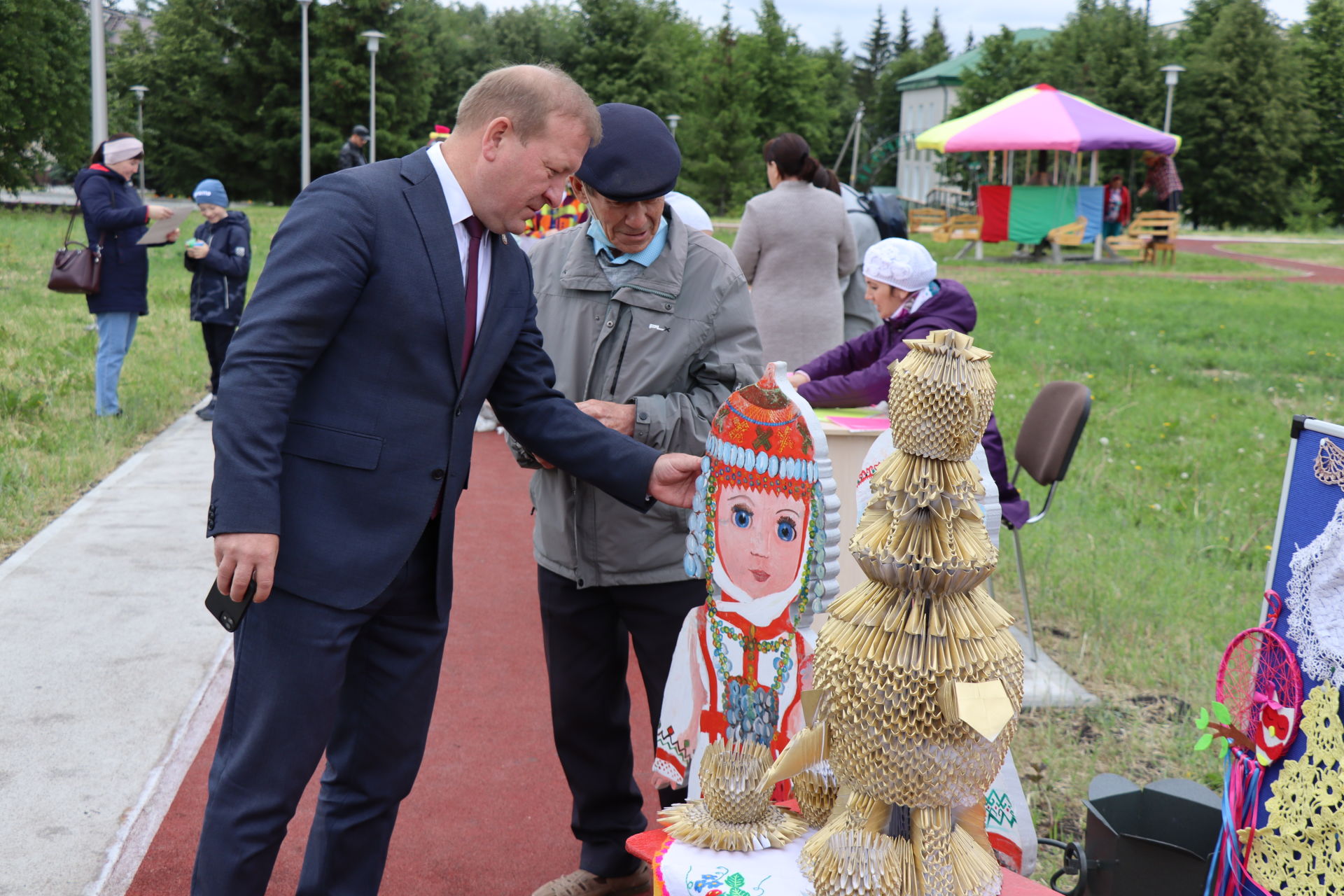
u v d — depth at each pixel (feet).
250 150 178.50
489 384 7.83
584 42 219.20
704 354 9.04
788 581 6.89
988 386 5.20
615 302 8.93
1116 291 73.05
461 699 13.82
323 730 7.41
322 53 173.99
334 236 6.96
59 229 76.07
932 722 5.28
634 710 13.71
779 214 18.98
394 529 7.41
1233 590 17.28
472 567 18.69
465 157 7.37
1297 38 196.54
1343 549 6.71
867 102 330.13
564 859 10.50
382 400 7.29
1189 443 29.07
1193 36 196.03
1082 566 17.95
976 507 5.33
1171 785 8.99
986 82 178.19
